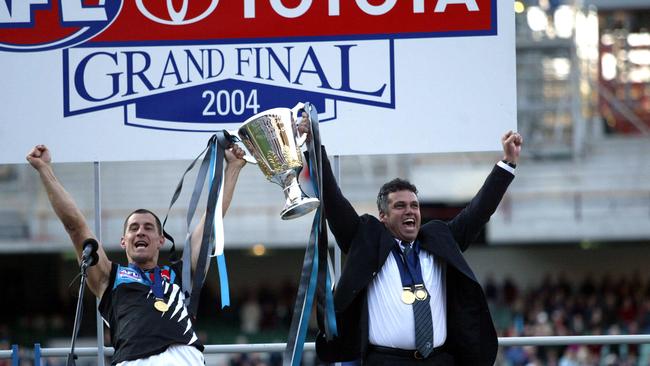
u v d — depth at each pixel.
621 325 61.38
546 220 63.12
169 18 23.83
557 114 65.50
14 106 23.88
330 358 20.91
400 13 23.59
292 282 68.62
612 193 63.41
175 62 23.84
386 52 23.61
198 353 20.47
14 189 63.50
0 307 67.94
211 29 23.78
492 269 68.44
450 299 20.77
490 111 23.53
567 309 61.94
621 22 66.69
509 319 62.25
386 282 20.48
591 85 65.94
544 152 64.56
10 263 68.31
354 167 64.38
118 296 20.62
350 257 20.62
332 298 20.36
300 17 23.67
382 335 20.30
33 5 23.94
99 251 20.73
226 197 21.91
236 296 68.00
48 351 24.47
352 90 23.62
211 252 21.19
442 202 63.00
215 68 23.80
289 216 20.67
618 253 67.75
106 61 23.88
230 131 23.64
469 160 62.84
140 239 20.95
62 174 65.38
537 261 68.19
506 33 23.53
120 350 20.22
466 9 23.56
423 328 20.16
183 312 20.62
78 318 19.73
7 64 23.91
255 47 23.77
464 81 23.55
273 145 21.00
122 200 64.56
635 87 66.06
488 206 21.11
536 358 55.81
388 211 20.89
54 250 62.66
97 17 23.89
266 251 68.62
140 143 23.86
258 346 24.20
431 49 23.59
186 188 64.75
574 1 66.62
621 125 65.50
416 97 23.59
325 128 23.67
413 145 23.59
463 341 20.52
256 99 23.77
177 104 23.83
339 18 23.64
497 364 54.31
